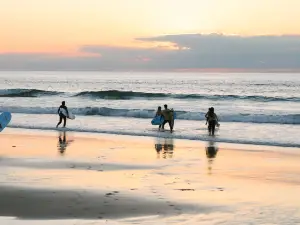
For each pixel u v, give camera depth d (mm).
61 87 124188
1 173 16422
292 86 134125
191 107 54281
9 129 31281
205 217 11117
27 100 63875
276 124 34469
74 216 11195
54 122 35469
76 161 19109
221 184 14828
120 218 11039
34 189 13844
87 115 41219
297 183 15023
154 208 11906
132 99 67500
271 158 20125
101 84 149250
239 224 10555
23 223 10648
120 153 21469
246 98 65750
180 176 16125
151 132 29344
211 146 23797
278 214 11344
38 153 21297
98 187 14203
